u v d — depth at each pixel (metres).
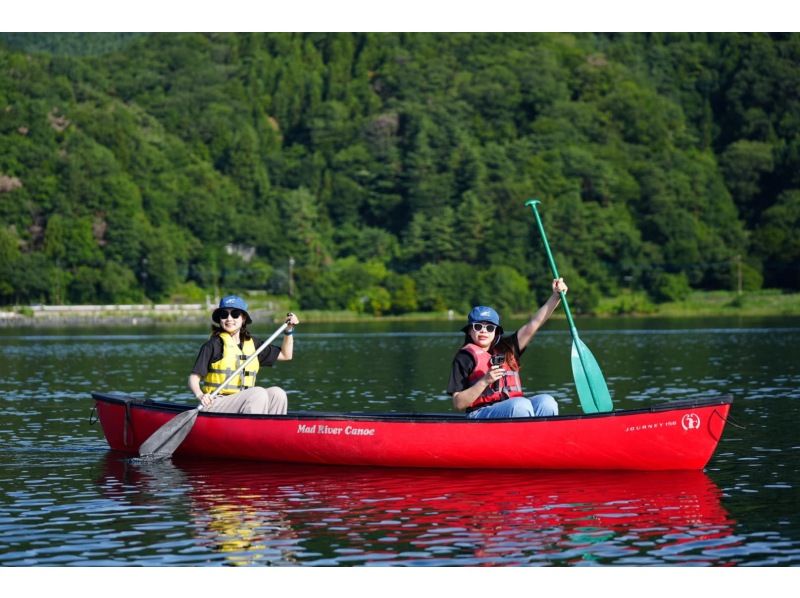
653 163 173.25
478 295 122.19
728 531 8.27
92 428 14.48
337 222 168.88
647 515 8.80
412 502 9.38
